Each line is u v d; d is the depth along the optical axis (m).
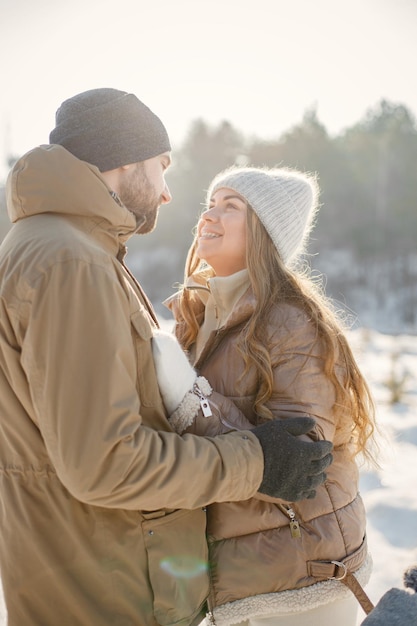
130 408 1.54
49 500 1.67
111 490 1.51
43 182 1.69
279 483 1.73
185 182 42.09
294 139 42.81
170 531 1.76
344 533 1.94
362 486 4.48
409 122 43.72
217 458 1.67
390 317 26.45
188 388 1.80
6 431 1.70
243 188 2.16
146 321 1.73
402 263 32.78
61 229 1.64
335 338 2.01
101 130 1.83
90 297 1.54
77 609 1.66
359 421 2.12
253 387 2.00
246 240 2.15
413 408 6.80
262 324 2.00
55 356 1.51
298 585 1.87
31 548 1.67
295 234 2.22
